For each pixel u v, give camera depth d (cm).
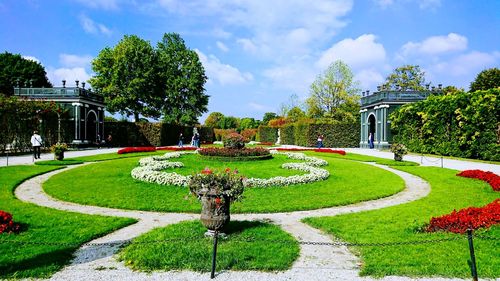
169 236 788
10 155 3053
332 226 891
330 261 681
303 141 5494
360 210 1117
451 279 598
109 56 5559
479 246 721
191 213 1070
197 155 2447
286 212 1088
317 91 6266
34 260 662
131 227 909
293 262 675
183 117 6631
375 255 692
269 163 2122
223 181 793
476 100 2823
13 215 975
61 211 1053
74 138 4038
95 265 659
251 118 10938
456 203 1162
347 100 6172
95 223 909
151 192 1330
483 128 2772
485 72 4941
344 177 1736
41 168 1986
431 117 3362
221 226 777
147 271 632
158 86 5853
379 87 4691
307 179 1550
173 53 6881
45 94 4047
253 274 621
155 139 5053
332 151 3519
